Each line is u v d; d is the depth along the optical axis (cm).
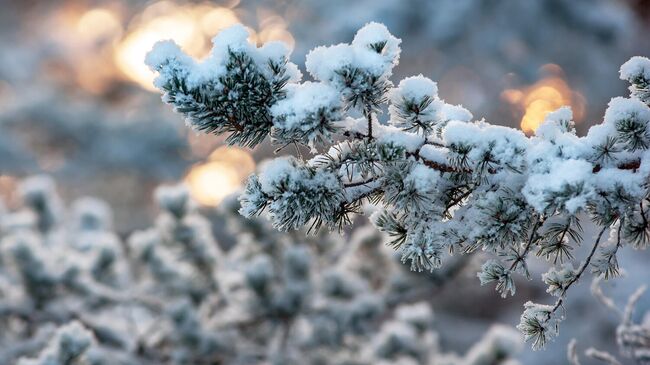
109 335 546
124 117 1769
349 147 236
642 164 226
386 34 223
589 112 1484
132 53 1922
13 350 529
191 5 1880
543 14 1386
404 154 226
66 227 758
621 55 1465
